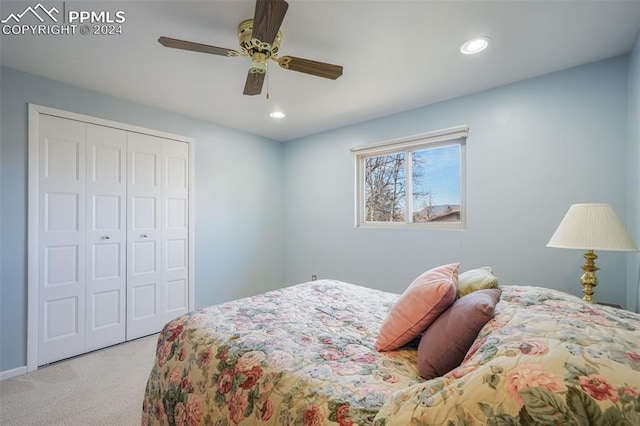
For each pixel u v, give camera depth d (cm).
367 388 94
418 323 119
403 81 235
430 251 286
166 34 176
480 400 61
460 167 276
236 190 372
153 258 300
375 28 169
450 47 188
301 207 404
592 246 148
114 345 273
